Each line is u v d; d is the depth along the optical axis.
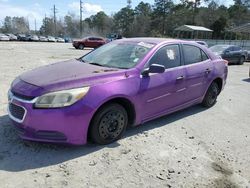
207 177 3.73
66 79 3.99
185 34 60.09
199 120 5.90
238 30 41.47
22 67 12.17
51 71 4.43
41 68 4.77
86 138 4.02
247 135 5.27
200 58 6.16
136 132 4.97
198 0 84.38
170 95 5.21
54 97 3.75
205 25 82.94
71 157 3.97
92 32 111.69
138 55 4.91
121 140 4.59
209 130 5.39
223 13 84.44
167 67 5.18
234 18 87.25
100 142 4.28
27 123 3.78
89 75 4.17
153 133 4.99
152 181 3.55
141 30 90.88
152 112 4.95
